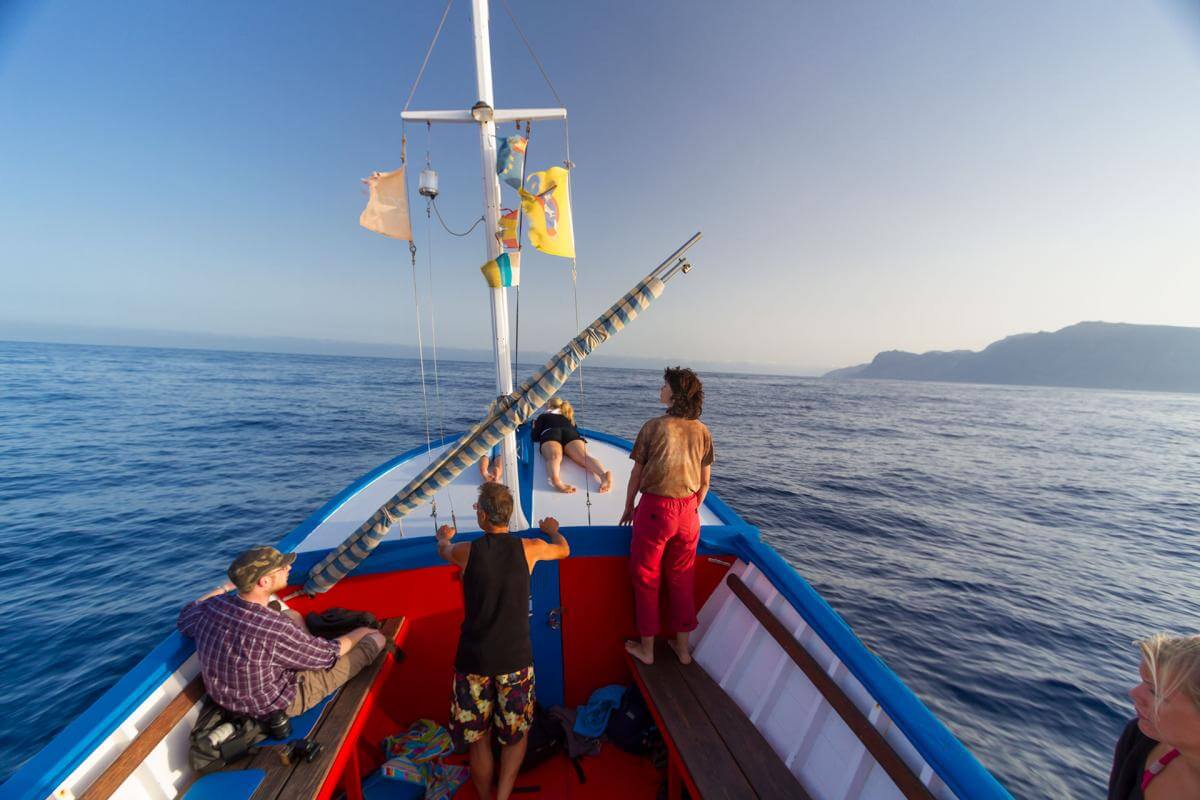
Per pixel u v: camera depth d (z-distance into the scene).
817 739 2.10
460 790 2.56
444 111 2.81
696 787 1.95
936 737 1.65
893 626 7.55
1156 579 10.21
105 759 1.70
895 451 25.05
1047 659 6.87
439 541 2.52
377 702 2.85
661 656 2.75
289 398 35.97
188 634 2.15
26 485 13.62
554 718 2.80
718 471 17.62
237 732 2.00
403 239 2.81
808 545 10.84
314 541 3.42
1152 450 32.03
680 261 2.30
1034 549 11.57
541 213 2.68
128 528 10.47
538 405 2.27
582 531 2.81
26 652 6.38
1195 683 1.03
